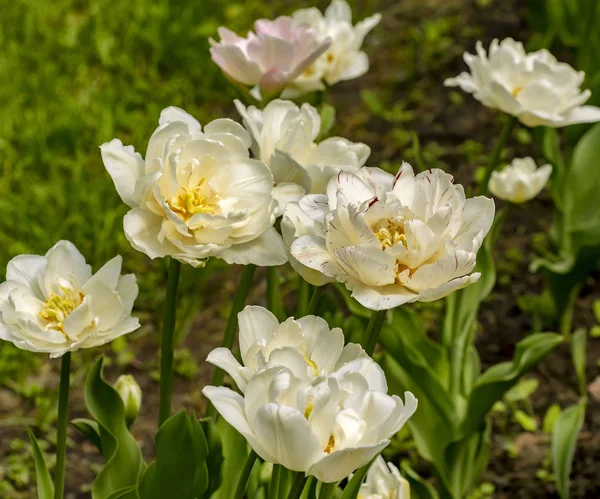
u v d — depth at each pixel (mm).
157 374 1821
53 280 1289
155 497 1311
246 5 2580
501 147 1530
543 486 1697
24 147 2025
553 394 1807
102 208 1947
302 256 1222
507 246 2002
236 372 1199
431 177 1218
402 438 1733
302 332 1206
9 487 1672
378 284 1209
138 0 2443
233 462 1383
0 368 1774
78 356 1823
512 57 1525
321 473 1156
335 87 2412
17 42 2305
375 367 1191
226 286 1939
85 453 1721
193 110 2215
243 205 1263
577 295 1937
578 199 1849
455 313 1571
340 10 1620
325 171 1308
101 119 2090
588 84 1936
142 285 1896
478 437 1604
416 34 2557
